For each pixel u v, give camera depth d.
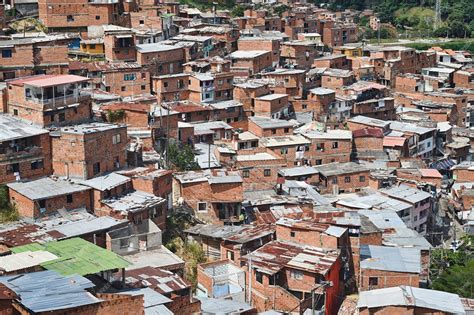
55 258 61.03
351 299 76.25
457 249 99.56
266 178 102.81
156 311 57.97
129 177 86.12
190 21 178.38
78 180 84.75
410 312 67.12
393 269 77.06
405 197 107.31
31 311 49.41
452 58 195.50
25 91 88.81
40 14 145.50
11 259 60.59
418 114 149.88
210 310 64.81
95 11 146.62
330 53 187.88
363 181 112.88
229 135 121.75
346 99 146.38
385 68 175.25
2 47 112.44
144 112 103.94
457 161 138.25
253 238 79.38
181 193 90.75
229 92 136.38
